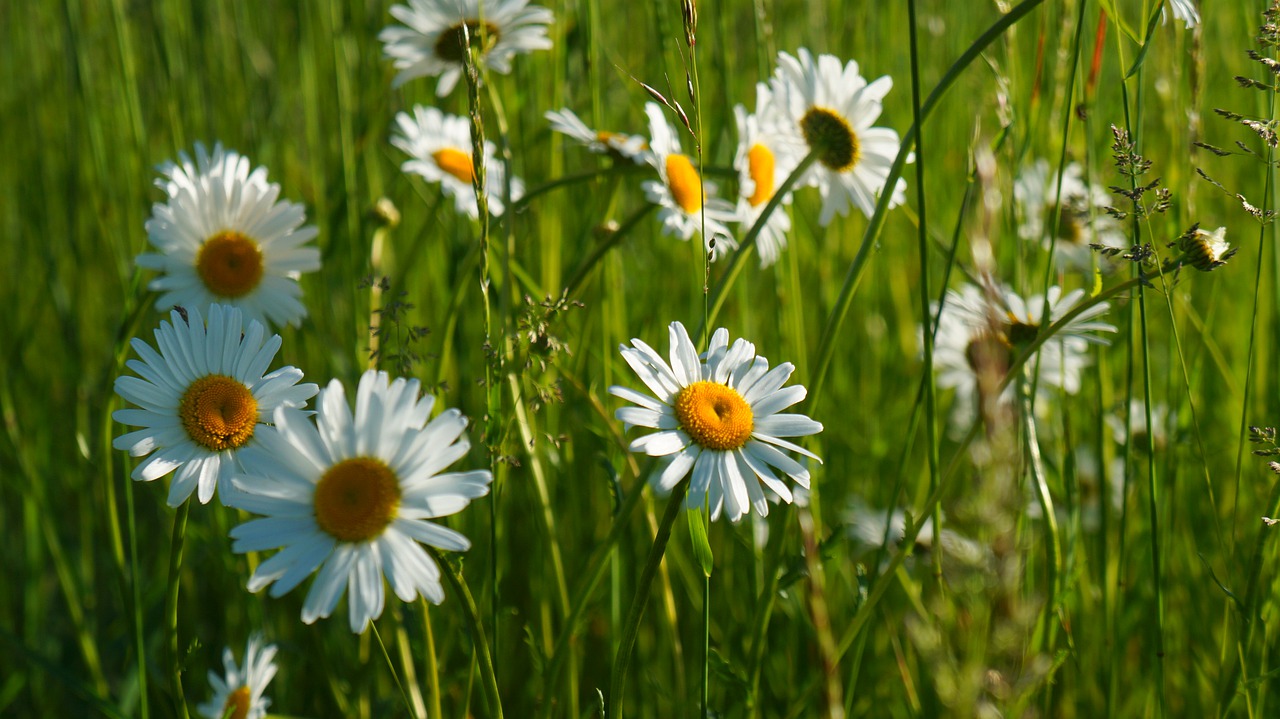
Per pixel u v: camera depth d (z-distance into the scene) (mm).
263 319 693
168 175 704
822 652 556
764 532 735
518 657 789
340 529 568
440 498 571
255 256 690
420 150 774
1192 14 659
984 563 526
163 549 795
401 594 565
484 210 614
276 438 571
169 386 609
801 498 602
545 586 710
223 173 710
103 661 834
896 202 722
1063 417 702
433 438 574
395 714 721
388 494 571
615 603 714
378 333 637
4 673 836
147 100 963
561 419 783
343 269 831
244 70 959
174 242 682
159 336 611
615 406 787
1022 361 630
